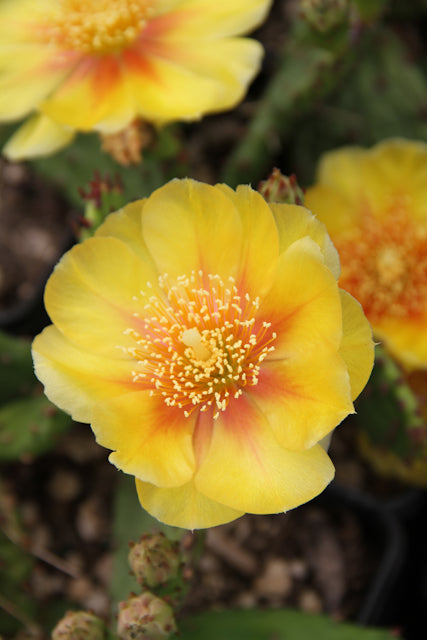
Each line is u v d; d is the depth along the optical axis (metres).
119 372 0.38
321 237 0.37
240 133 0.56
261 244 0.37
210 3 0.44
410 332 0.45
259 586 0.49
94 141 0.49
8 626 0.46
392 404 0.42
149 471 0.36
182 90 0.42
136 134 0.43
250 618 0.42
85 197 0.42
